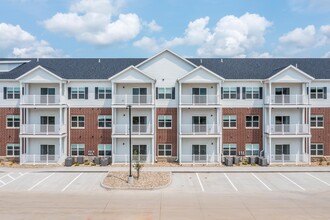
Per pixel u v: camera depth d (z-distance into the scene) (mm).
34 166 35000
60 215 19141
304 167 34344
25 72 39094
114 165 35594
